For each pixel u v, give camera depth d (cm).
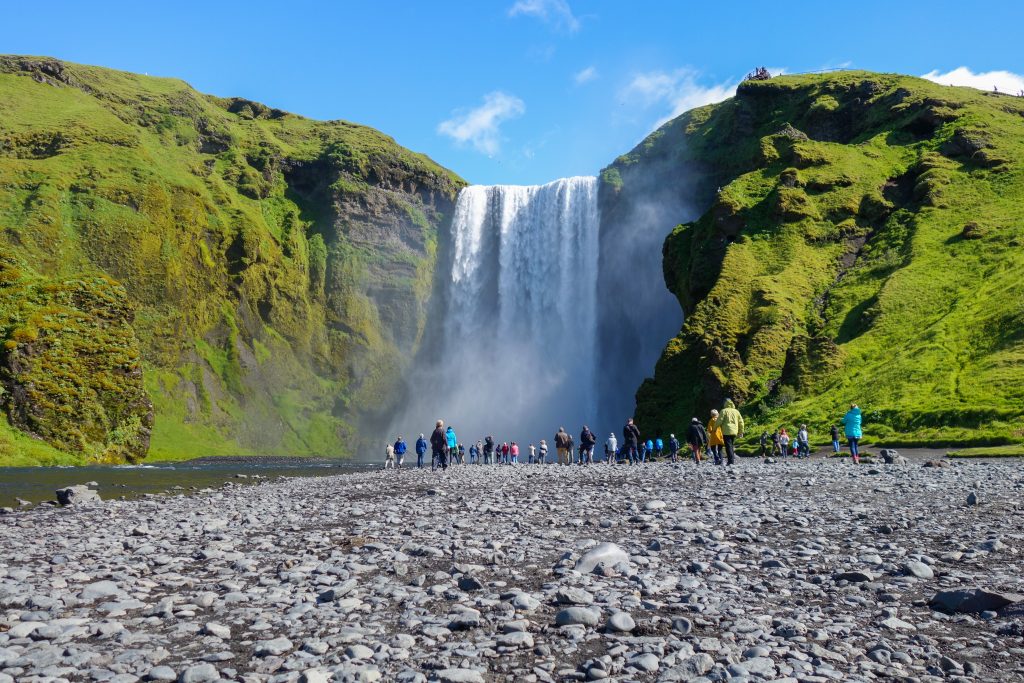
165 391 11050
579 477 3231
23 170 11562
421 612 867
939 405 5341
